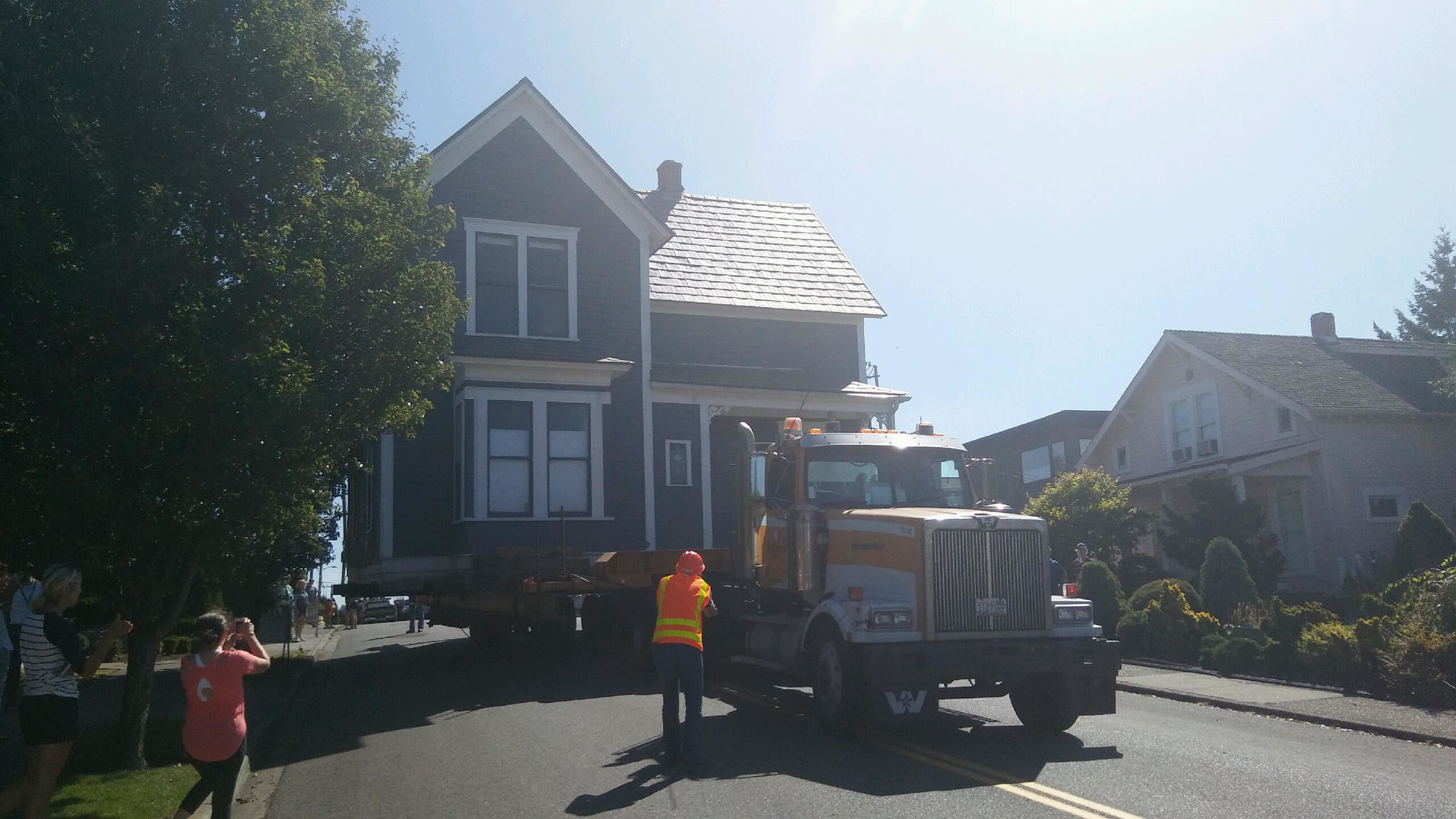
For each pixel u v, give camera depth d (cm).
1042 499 2245
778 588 1170
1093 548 2130
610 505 2148
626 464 2177
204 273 902
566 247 2178
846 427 2473
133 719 959
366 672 1853
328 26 1088
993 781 817
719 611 1348
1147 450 3147
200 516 945
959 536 988
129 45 908
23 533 877
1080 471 2314
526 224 2150
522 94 2178
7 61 859
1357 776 836
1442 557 1814
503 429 2008
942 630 970
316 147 1006
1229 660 1438
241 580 1210
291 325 919
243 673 677
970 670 959
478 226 2112
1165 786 799
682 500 2292
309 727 1234
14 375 826
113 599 977
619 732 1076
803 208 2973
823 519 1097
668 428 2308
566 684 1494
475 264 2102
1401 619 1315
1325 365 2866
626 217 2253
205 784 667
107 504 847
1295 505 2667
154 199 868
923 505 1151
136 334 838
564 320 2153
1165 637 1595
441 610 2116
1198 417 2955
